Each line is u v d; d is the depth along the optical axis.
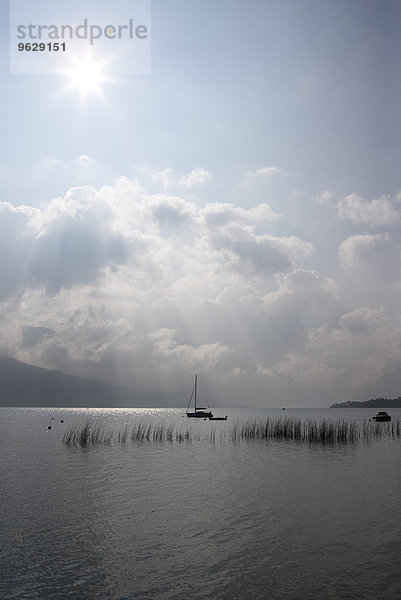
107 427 106.19
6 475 34.91
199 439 68.25
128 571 16.12
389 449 53.94
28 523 21.83
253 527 21.16
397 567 16.50
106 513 23.56
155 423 127.94
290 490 29.34
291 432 69.19
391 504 25.52
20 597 14.16
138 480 32.81
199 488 29.92
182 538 19.64
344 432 65.00
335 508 24.61
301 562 16.98
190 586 14.97
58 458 45.25
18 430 91.56
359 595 14.34
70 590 14.66
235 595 14.33
